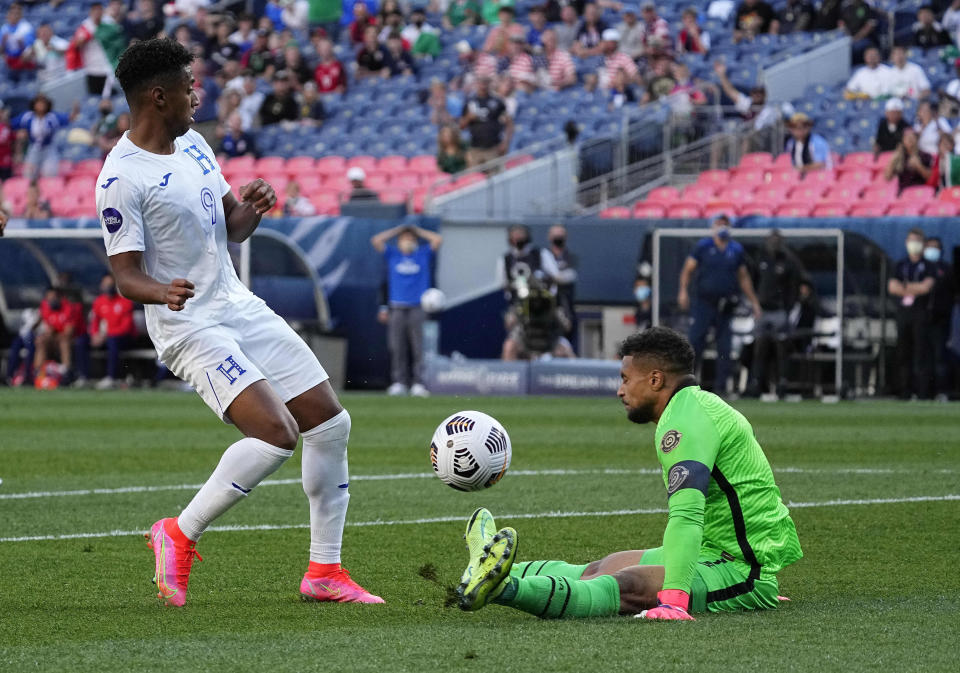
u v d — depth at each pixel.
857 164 77.12
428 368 70.19
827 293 66.56
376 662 14.34
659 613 16.38
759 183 77.56
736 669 13.89
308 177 87.19
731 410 17.06
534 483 33.50
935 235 65.62
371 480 34.22
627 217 75.56
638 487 32.62
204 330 18.52
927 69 85.19
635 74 88.88
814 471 35.44
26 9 112.38
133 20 103.88
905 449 41.28
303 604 18.62
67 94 101.69
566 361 67.94
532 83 90.62
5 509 29.06
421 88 93.50
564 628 16.02
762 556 17.16
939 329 63.28
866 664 14.12
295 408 18.81
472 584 15.62
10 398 66.38
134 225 18.16
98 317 77.06
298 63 94.31
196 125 90.00
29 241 76.81
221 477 18.19
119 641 15.77
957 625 16.30
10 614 17.80
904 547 23.58
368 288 74.62
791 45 88.50
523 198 78.94
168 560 18.28
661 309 68.31
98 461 39.03
